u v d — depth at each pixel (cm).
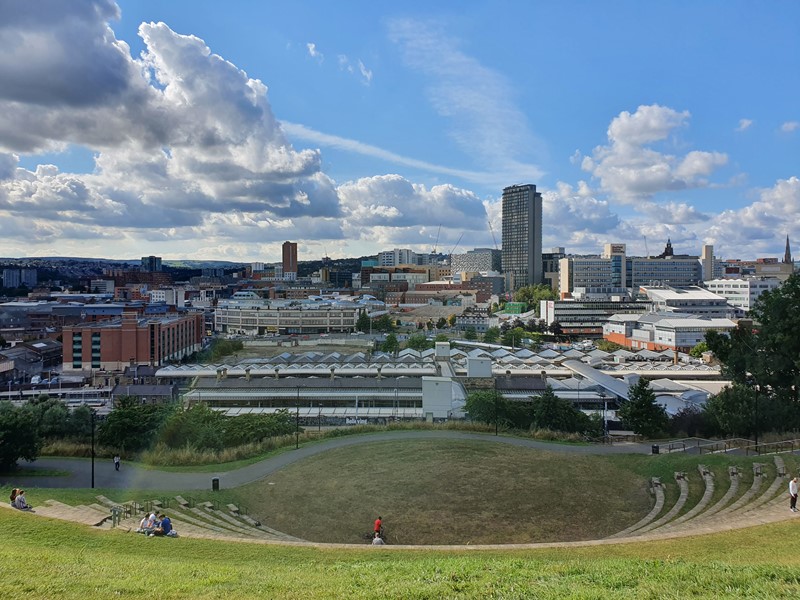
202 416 8144
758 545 3353
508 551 3606
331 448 7231
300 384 11600
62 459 7519
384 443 7256
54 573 2559
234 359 18775
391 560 3316
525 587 2411
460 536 4722
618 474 5941
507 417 8869
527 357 17338
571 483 5659
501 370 13738
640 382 8712
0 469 6969
